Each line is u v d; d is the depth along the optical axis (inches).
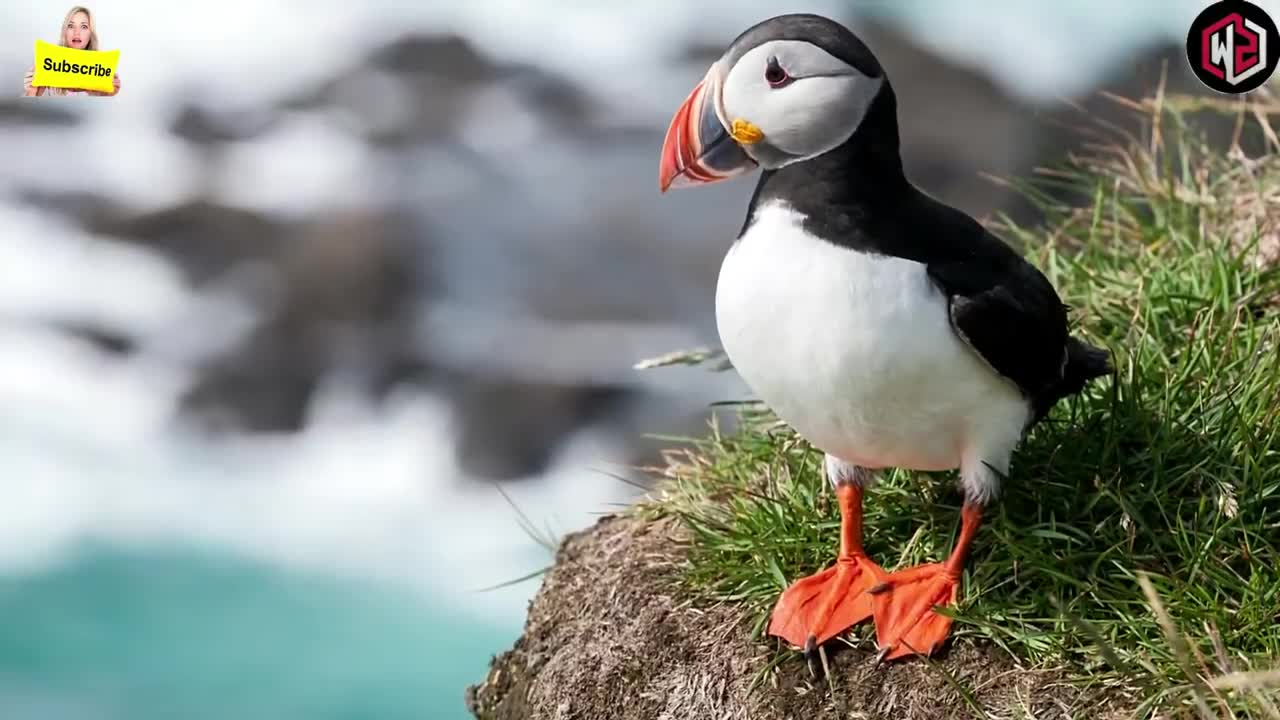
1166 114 343.6
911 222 171.8
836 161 172.1
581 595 224.2
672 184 185.5
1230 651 179.9
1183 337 237.1
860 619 189.8
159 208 765.9
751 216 179.2
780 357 174.9
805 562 207.6
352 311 710.5
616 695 205.6
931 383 171.3
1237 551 192.2
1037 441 213.0
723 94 177.8
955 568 191.6
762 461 232.2
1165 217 280.8
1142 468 206.8
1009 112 719.1
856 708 185.0
